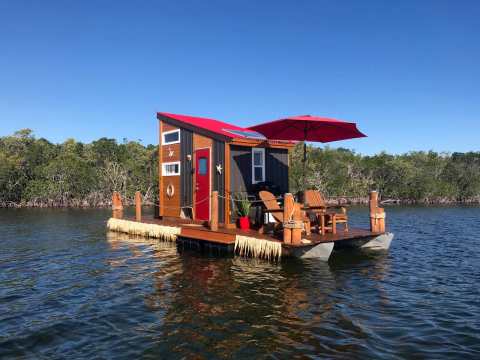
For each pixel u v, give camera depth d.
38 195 45.59
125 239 15.54
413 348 5.27
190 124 14.30
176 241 13.48
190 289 8.05
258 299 7.34
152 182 49.97
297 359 4.97
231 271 9.43
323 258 10.26
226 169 12.80
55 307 7.17
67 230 19.62
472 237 16.83
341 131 12.25
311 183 47.06
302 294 7.65
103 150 57.78
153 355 5.14
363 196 54.06
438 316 6.49
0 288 8.53
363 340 5.53
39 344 5.57
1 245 14.62
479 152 69.75
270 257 10.09
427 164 61.19
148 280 8.88
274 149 14.33
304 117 10.74
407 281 8.73
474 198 58.50
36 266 10.80
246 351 5.21
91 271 10.00
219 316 6.50
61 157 51.88
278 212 11.08
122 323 6.28
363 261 10.70
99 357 5.11
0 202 46.06
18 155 49.84
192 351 5.23
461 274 9.49
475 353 5.12
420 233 18.39
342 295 7.61
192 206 14.30
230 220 12.73
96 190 47.75
